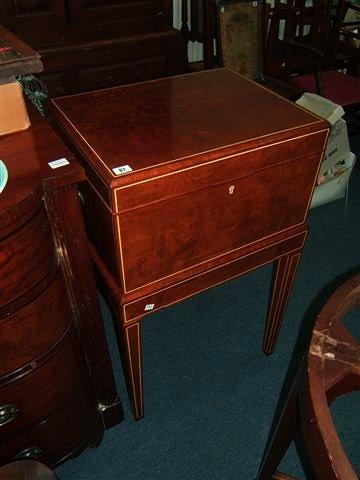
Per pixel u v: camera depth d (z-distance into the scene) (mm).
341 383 629
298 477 1283
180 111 1102
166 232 967
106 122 1043
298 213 1196
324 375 599
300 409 609
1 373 898
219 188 977
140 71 2045
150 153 925
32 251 824
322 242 2158
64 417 1114
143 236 940
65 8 1779
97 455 1334
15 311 843
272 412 1454
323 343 621
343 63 2844
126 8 1890
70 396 1101
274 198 1103
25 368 931
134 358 1170
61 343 996
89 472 1298
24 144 899
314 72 2492
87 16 1829
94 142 963
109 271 1064
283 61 2641
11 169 827
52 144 900
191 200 953
